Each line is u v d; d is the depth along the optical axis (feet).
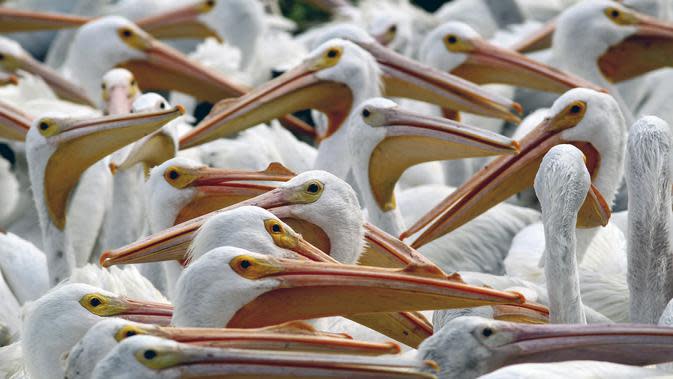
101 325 33.37
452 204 44.78
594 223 41.14
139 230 50.31
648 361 33.12
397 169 46.83
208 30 72.79
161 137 48.49
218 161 56.34
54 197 46.93
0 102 53.36
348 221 40.29
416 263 35.06
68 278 44.83
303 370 30.45
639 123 40.37
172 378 30.45
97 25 61.82
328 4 82.28
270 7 84.53
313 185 40.19
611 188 45.91
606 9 59.06
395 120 46.26
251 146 57.00
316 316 35.24
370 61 51.39
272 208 40.04
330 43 51.08
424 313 42.11
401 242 41.24
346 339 32.27
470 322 33.17
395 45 68.64
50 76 68.13
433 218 44.65
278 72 70.79
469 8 77.56
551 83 56.90
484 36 76.95
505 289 41.75
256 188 43.50
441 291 34.81
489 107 52.08
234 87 61.11
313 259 37.22
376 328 38.99
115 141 45.65
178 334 31.91
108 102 53.26
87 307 37.70
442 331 33.27
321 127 60.70
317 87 50.75
